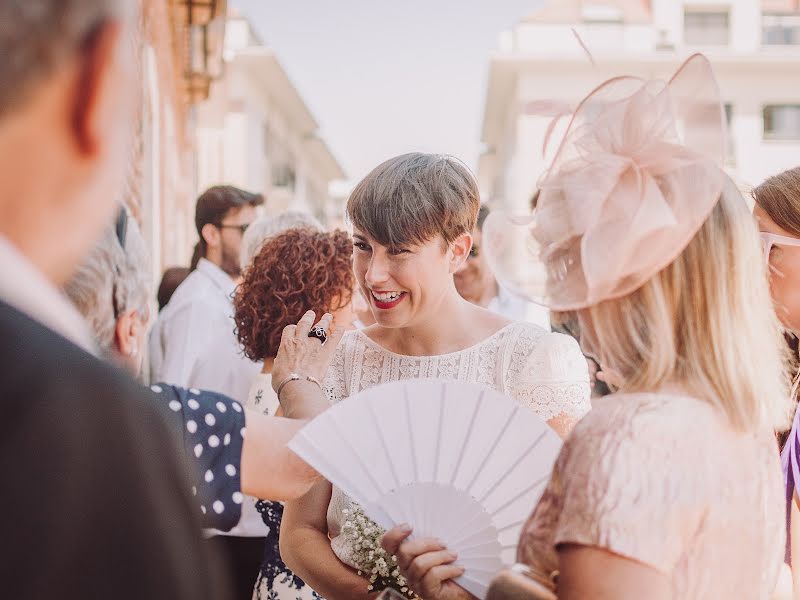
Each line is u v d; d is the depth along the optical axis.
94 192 0.79
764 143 28.14
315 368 1.87
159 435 0.77
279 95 29.23
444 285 2.12
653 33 29.16
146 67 6.15
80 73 0.74
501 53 27.31
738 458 1.28
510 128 29.92
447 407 1.66
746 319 1.33
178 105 11.59
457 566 1.62
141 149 5.88
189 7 8.28
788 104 28.06
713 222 1.34
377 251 2.06
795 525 2.06
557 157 1.44
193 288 3.68
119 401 0.74
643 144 1.36
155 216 7.45
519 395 2.08
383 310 2.09
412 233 2.02
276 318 2.60
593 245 1.33
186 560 0.75
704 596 1.20
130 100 0.81
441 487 1.65
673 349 1.31
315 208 41.81
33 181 0.75
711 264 1.33
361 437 1.63
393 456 1.65
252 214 4.36
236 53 25.80
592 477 1.19
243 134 26.25
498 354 2.13
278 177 31.08
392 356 2.20
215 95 22.16
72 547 0.69
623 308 1.35
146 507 0.73
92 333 1.40
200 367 3.49
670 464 1.18
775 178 2.28
